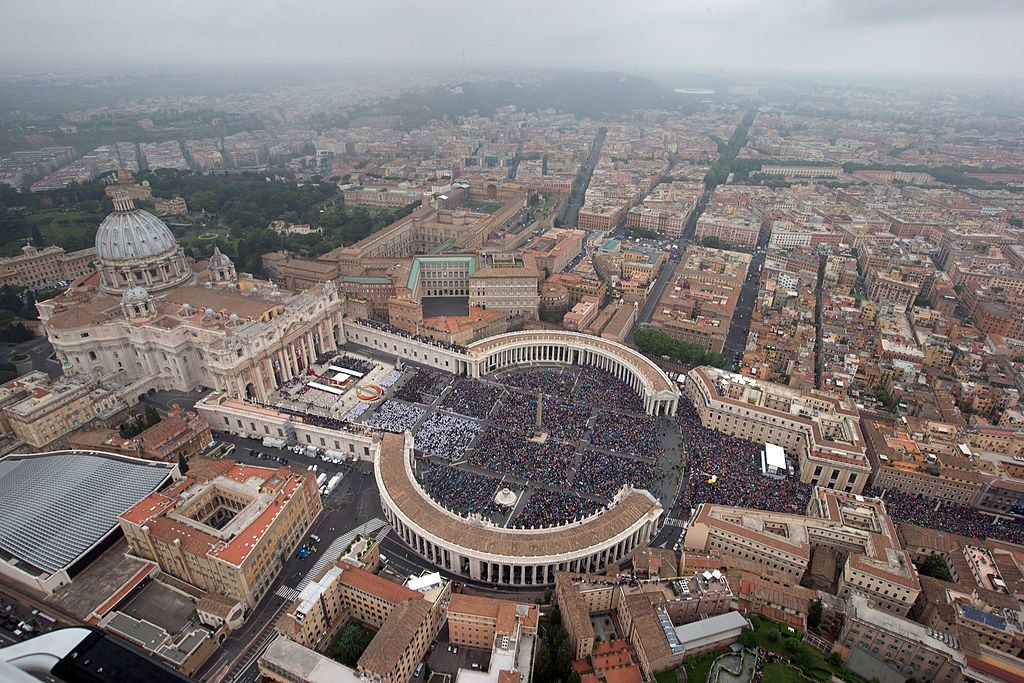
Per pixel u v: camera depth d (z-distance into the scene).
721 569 163.38
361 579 153.00
